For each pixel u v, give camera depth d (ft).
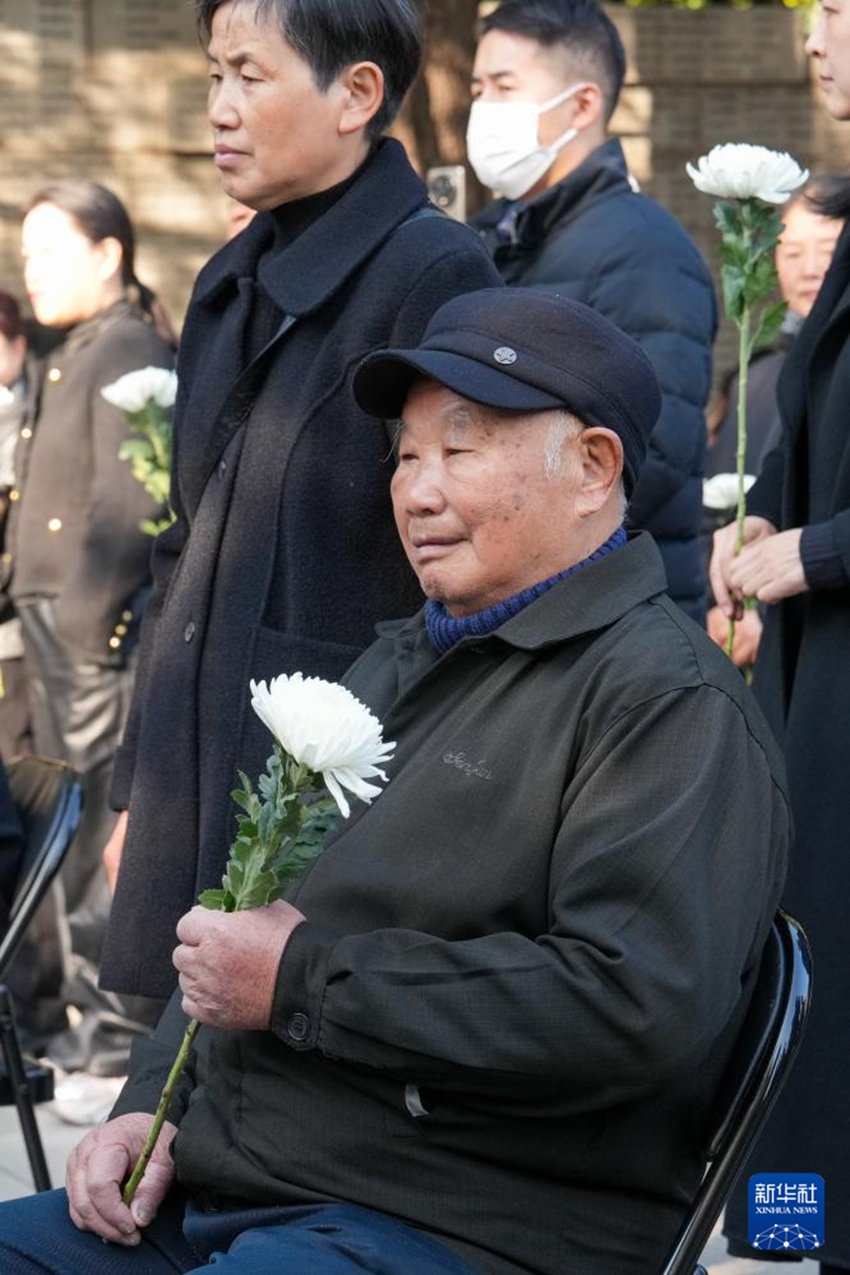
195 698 23.65
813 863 24.98
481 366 17.88
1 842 29.25
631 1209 17.30
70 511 40.45
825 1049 24.58
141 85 64.03
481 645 18.11
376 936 17.15
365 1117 17.35
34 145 63.46
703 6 68.95
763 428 42.16
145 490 39.52
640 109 68.85
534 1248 17.02
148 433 34.30
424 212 23.62
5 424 42.39
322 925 17.85
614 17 68.54
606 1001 16.10
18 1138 38.06
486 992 16.46
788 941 17.79
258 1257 16.51
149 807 23.95
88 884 39.91
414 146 51.98
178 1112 19.60
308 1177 17.48
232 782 23.11
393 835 17.84
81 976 39.96
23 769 30.53
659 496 33.68
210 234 64.80
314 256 23.25
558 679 17.67
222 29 23.17
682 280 34.19
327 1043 16.96
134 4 63.87
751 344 26.81
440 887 17.48
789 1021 17.28
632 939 16.24
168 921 23.75
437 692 18.48
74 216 40.45
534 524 18.03
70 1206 19.01
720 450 44.86
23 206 63.36
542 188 36.09
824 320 26.43
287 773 16.79
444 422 18.12
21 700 42.24
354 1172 17.37
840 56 26.00
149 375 34.04
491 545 18.10
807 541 25.09
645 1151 17.28
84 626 39.73
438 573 18.31
